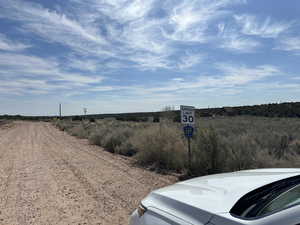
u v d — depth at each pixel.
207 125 11.09
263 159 10.38
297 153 13.30
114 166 12.01
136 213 3.35
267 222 2.23
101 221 5.88
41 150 18.14
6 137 30.05
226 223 2.36
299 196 2.49
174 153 11.11
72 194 7.88
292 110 64.56
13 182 9.39
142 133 14.08
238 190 2.80
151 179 9.38
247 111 73.06
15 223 5.86
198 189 3.14
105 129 23.39
